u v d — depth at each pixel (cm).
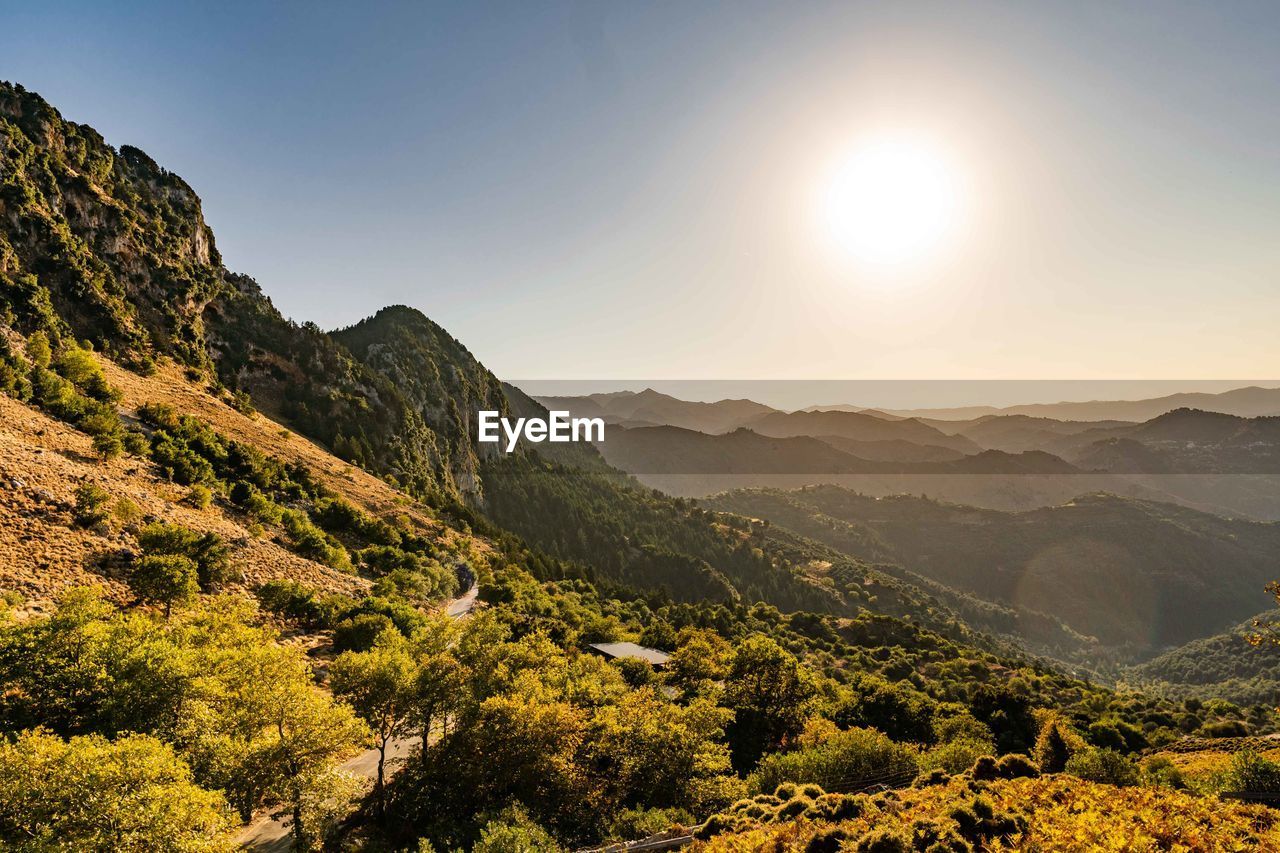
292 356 17750
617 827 3083
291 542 7106
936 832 2020
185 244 16875
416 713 3303
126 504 5056
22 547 3981
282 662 2988
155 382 11512
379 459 16450
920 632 16112
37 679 2666
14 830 1762
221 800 2012
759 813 2866
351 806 2959
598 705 4256
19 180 11831
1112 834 1852
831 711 6216
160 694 2681
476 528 14962
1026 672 14025
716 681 6281
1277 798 2877
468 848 2750
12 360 6806
